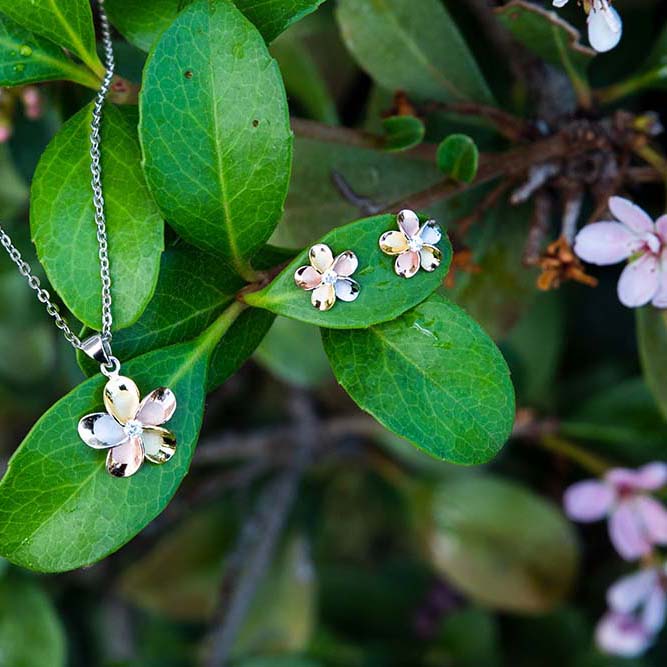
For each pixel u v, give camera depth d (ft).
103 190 1.03
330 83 1.49
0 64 1.06
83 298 1.02
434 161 1.27
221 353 1.07
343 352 1.05
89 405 1.02
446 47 1.25
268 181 1.04
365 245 1.04
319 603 1.80
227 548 1.73
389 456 1.70
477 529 1.60
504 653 1.74
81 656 1.80
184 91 1.02
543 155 1.21
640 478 1.42
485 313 1.31
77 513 1.01
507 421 1.03
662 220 1.13
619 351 1.65
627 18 1.41
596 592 1.72
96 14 1.15
